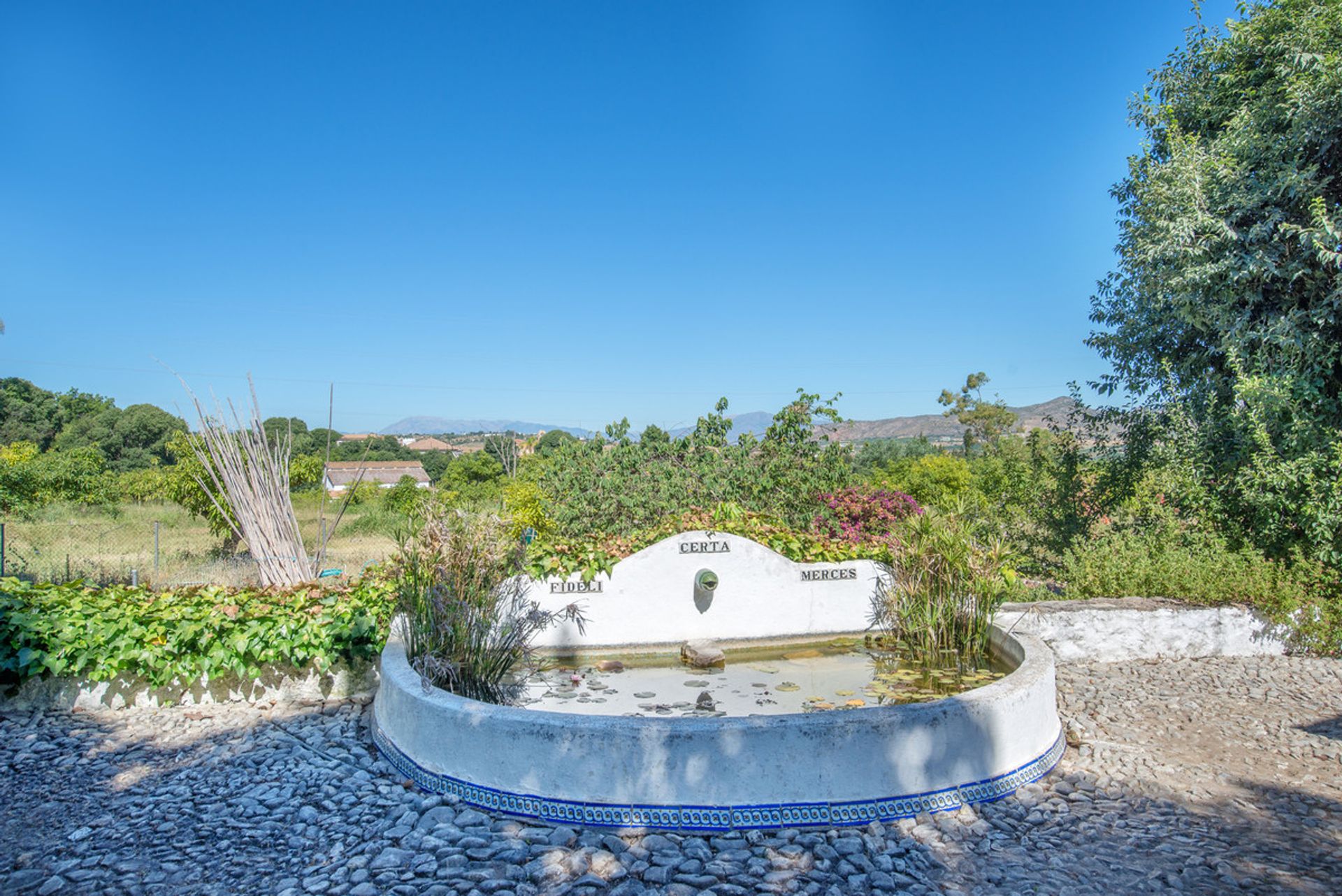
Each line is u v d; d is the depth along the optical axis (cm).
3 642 532
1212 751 498
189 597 588
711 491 1091
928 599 630
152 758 465
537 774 377
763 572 676
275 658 561
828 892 321
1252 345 942
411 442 10625
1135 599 757
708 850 352
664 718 379
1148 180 1011
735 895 317
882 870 339
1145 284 1024
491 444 4006
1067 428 1142
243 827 374
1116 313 1112
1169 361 1032
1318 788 443
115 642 543
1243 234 920
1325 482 764
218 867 338
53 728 514
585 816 370
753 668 607
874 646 672
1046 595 846
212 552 1423
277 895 315
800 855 348
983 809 400
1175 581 773
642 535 681
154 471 2552
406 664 479
